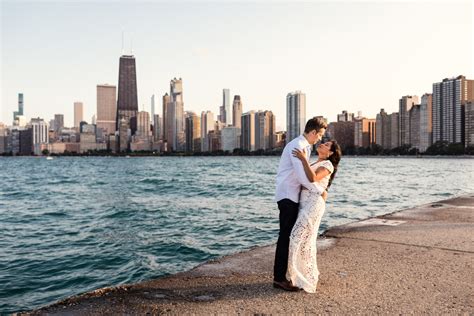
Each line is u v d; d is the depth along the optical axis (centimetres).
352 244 641
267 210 1966
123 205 2328
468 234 708
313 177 441
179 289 459
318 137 454
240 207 2109
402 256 572
